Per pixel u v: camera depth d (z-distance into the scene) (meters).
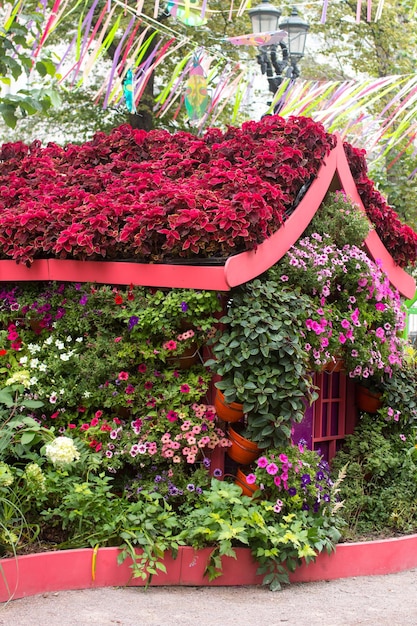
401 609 5.19
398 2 19.20
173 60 17.14
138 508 5.58
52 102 7.55
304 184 6.67
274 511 5.65
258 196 5.79
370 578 5.95
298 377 5.79
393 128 14.59
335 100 9.75
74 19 15.77
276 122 7.00
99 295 6.05
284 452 5.82
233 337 5.76
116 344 6.01
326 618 4.95
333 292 6.98
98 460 5.73
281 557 5.54
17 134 19.50
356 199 7.34
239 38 8.76
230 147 6.86
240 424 6.05
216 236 5.78
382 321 7.25
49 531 5.64
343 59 20.23
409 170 15.51
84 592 5.23
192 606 5.05
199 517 5.57
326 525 5.87
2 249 6.46
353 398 7.54
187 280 5.79
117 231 6.02
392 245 7.67
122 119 18.33
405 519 6.75
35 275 6.29
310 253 6.46
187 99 8.66
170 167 6.92
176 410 5.88
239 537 5.28
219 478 5.97
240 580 5.58
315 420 7.12
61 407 6.23
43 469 5.87
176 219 5.78
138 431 5.89
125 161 7.44
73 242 6.00
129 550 5.37
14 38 7.32
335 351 6.65
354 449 7.09
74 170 7.38
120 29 15.98
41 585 5.18
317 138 6.65
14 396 6.14
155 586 5.45
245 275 5.82
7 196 7.08
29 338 6.46
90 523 5.50
